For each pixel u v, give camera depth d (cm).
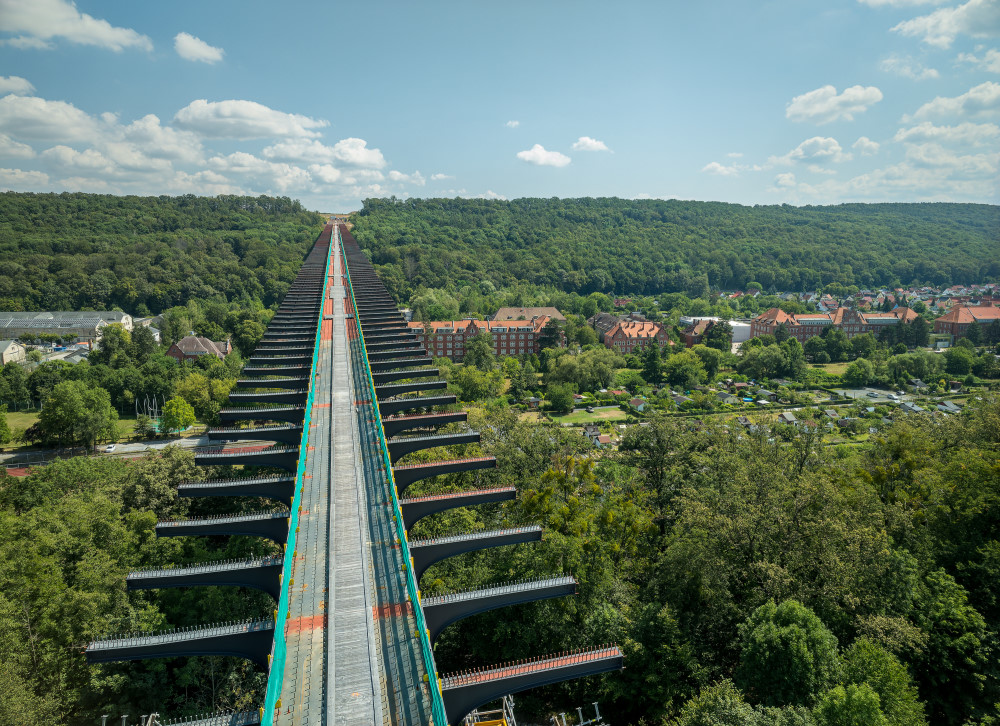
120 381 15725
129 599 5794
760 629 4575
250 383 8956
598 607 5512
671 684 4962
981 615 5425
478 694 3766
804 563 5634
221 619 5878
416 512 5797
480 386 17975
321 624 3859
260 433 7462
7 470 11550
